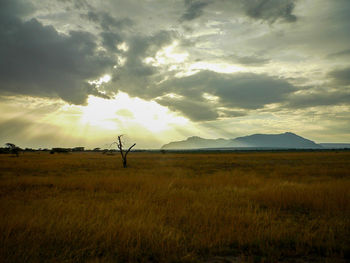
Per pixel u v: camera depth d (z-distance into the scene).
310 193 8.91
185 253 4.02
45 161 38.19
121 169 25.58
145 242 4.45
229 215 6.14
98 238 4.59
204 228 5.22
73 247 4.32
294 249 4.34
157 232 4.88
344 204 7.54
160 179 14.27
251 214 6.27
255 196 9.20
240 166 30.92
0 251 3.86
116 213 6.15
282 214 6.96
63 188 12.15
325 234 4.85
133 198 8.78
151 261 3.90
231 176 16.22
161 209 7.00
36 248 4.12
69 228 5.07
